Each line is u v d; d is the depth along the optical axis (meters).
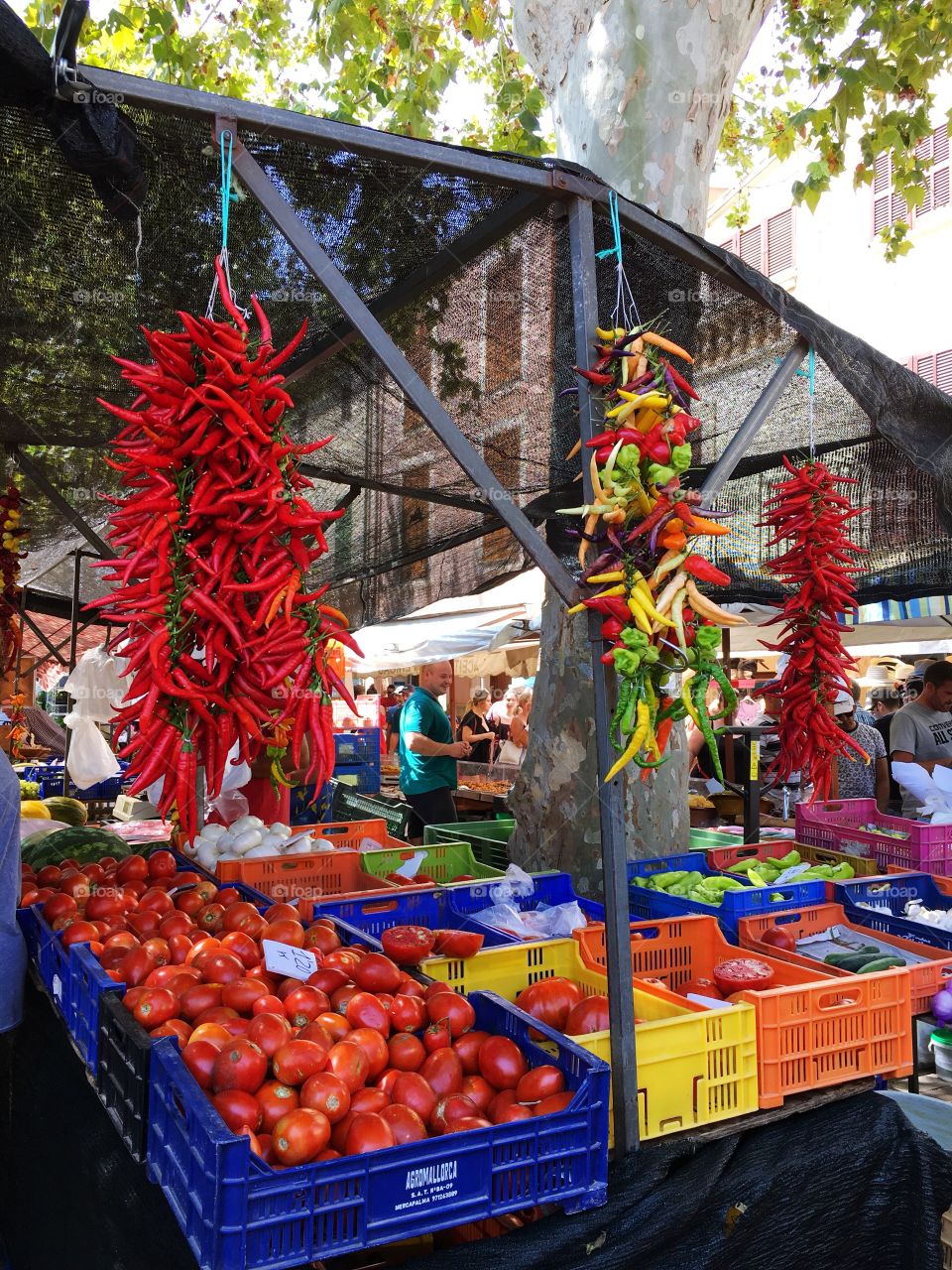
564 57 3.67
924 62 6.31
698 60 3.50
